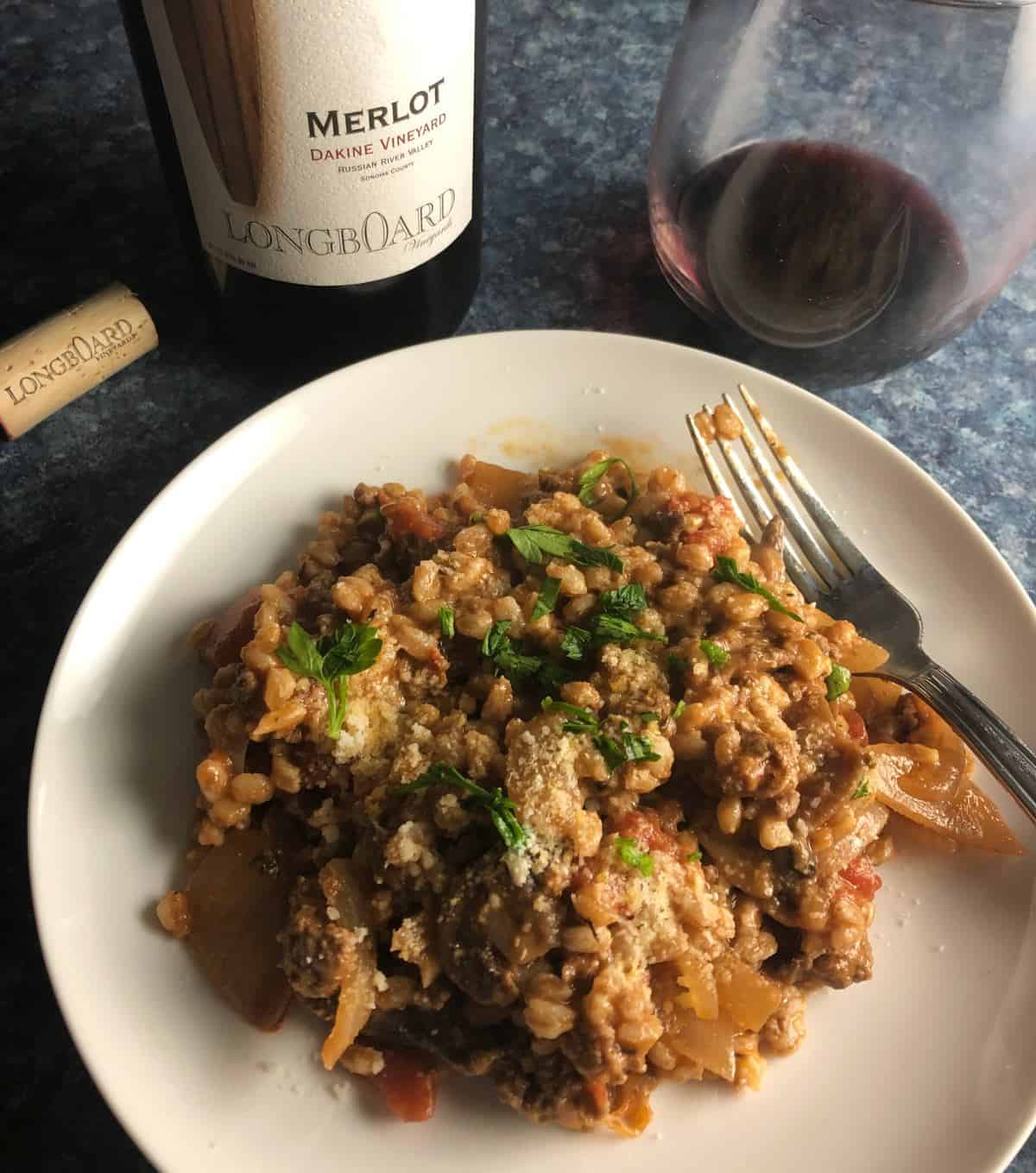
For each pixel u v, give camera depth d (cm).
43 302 30
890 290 26
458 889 19
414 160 23
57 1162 20
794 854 20
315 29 20
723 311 28
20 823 24
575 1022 18
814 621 23
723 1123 19
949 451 29
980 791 22
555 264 32
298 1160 18
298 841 21
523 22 37
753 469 25
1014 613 23
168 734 21
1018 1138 18
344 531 24
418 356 25
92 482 28
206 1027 19
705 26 26
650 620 22
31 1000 22
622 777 20
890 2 23
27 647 26
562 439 25
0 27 35
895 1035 19
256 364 29
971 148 25
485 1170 18
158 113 23
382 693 21
